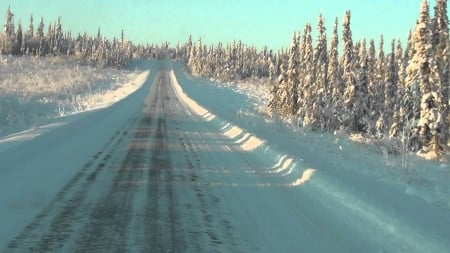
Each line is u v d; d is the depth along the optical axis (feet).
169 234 19.94
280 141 55.11
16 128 57.72
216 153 46.32
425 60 93.45
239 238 19.81
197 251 17.93
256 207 25.44
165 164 38.45
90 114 79.10
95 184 29.45
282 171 37.24
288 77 149.89
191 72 529.86
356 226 22.08
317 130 114.11
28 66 262.26
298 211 24.85
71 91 135.44
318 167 35.68
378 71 201.67
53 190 26.96
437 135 89.40
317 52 149.28
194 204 25.53
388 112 173.17
